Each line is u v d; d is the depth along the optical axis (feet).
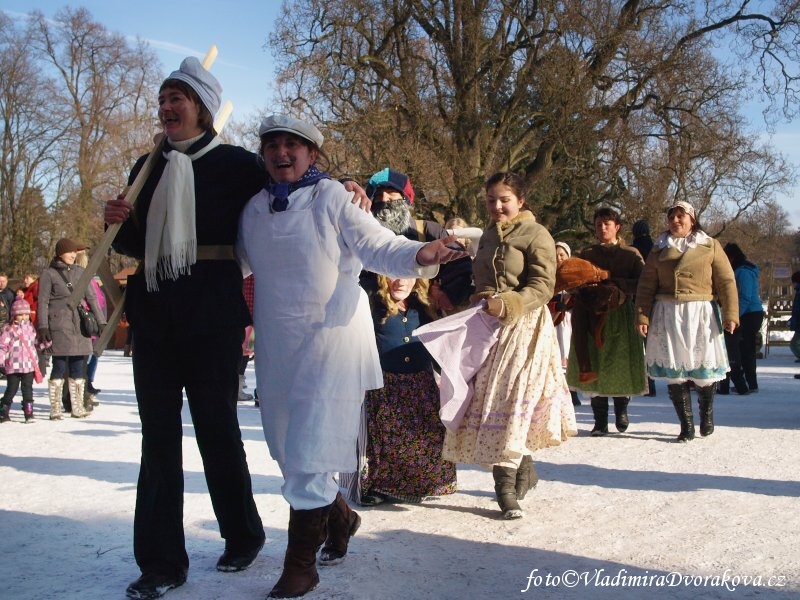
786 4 72.28
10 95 128.77
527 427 14.30
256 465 19.75
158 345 11.22
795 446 21.57
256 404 34.45
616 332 23.81
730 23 74.49
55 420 30.07
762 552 12.23
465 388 14.53
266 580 11.26
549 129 77.30
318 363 10.61
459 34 76.43
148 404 11.15
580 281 22.29
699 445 21.97
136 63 135.23
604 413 24.21
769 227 140.77
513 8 73.15
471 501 15.74
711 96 74.13
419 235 15.37
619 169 75.10
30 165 132.26
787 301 97.45
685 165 73.41
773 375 50.85
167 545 10.92
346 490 15.96
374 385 11.00
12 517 14.71
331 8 71.61
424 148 72.33
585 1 71.15
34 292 39.96
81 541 13.15
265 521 14.29
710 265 22.77
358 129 70.33
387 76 74.33
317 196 10.91
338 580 11.16
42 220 135.64
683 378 22.54
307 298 10.68
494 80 76.69
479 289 15.39
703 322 22.77
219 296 11.18
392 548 12.65
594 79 73.56
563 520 14.20
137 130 135.44
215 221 11.19
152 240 11.12
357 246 10.69
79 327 30.30
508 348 14.53
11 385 29.78
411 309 15.48
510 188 15.51
